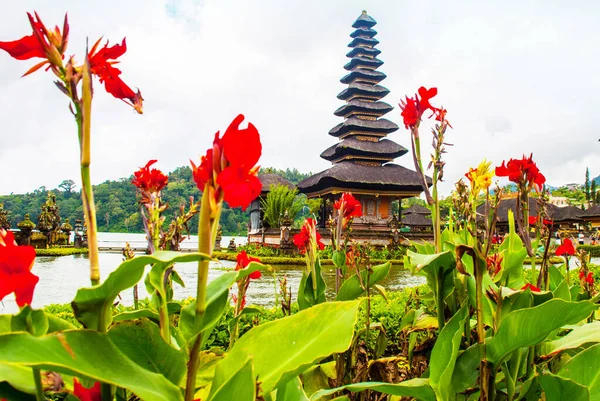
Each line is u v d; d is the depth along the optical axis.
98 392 1.20
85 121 1.09
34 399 1.15
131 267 1.04
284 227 28.41
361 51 39.06
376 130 36.69
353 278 3.00
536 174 2.55
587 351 1.91
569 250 3.31
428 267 2.56
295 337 1.30
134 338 1.32
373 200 34.44
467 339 2.39
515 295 2.12
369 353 3.27
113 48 1.19
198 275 1.09
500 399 2.08
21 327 1.03
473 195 2.70
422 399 1.94
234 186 0.94
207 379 1.67
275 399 1.54
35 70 1.10
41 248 29.98
